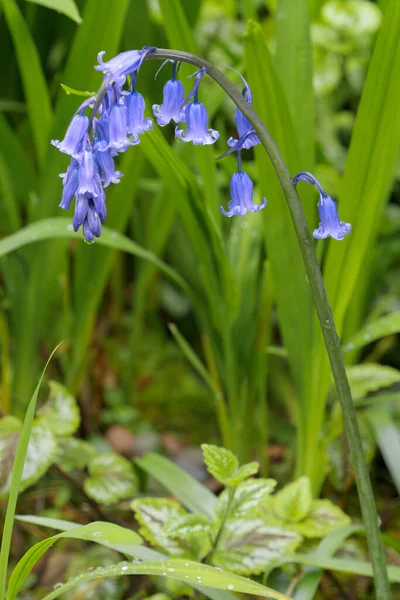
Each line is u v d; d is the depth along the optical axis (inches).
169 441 40.7
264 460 35.4
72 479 32.4
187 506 30.9
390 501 36.4
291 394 41.9
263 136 25.6
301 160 31.2
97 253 35.0
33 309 35.4
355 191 30.3
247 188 26.1
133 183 34.5
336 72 43.9
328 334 26.3
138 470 33.9
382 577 27.3
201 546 29.3
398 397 34.1
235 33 47.4
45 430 31.3
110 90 24.9
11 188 36.7
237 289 32.4
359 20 42.6
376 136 29.7
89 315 36.0
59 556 33.6
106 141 25.0
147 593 31.8
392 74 28.9
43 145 34.5
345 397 26.5
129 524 33.2
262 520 29.9
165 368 46.9
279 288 32.0
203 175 32.3
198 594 30.5
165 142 29.6
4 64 40.1
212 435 41.7
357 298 37.3
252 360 34.2
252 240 34.6
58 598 31.8
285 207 31.2
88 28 32.1
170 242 41.8
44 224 32.4
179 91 25.4
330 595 32.7
